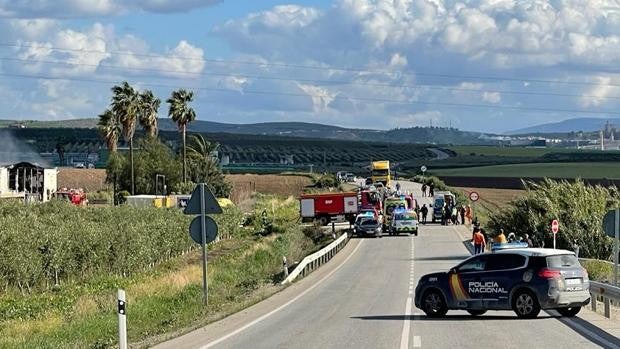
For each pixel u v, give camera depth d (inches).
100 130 4810.5
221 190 5354.3
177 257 2684.5
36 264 1752.0
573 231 2389.3
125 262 2148.1
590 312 1197.1
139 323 1222.9
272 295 1604.3
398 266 2217.0
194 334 1032.2
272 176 7135.8
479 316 1184.2
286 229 3535.9
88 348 954.7
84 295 1624.0
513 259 1146.0
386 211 3976.4
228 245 3068.4
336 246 2723.9
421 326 1063.6
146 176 4904.0
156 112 5002.5
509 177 7687.0
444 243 2979.8
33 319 1306.6
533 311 1115.3
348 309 1316.4
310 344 908.6
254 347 895.7
